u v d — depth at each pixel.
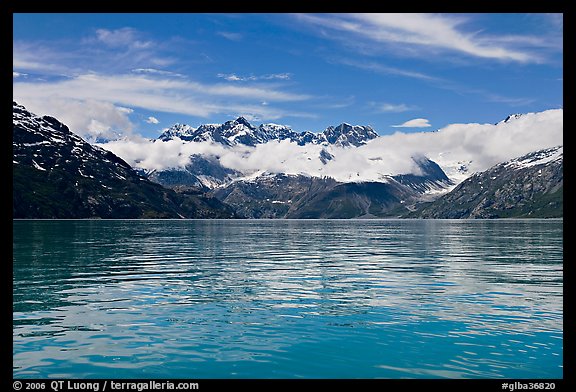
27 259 67.00
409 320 29.95
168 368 21.30
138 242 112.69
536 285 44.00
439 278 49.00
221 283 45.53
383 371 21.05
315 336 26.25
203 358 22.59
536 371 21.08
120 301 36.12
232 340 25.48
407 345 24.69
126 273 52.88
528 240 124.56
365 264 63.38
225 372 20.86
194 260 68.81
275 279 48.56
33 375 20.44
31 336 26.09
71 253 77.06
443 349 24.00
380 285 44.31
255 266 61.00
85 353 23.20
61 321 29.55
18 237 123.12
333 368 21.36
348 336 26.19
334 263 64.69
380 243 116.44
